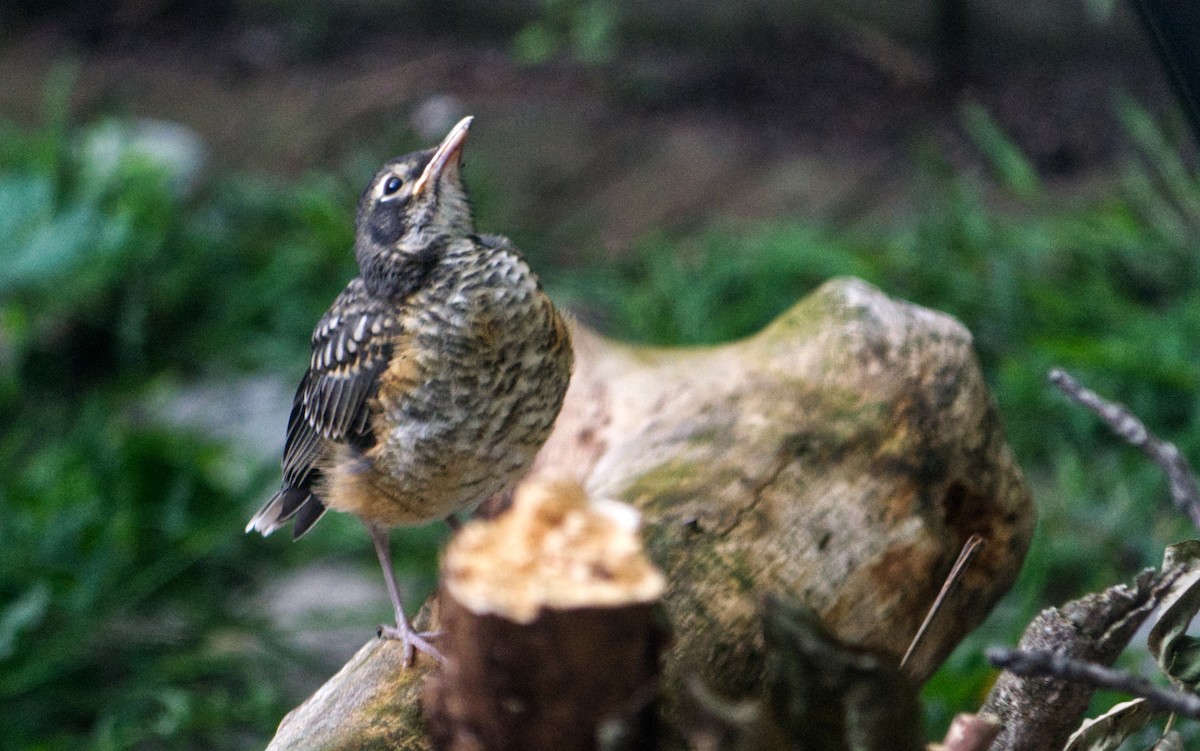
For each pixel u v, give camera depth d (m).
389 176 6.16
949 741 4.28
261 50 18.44
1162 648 4.74
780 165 15.52
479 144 16.16
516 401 6.02
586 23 17.66
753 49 17.34
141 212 14.59
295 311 14.08
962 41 16.52
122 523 10.81
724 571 6.02
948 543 6.41
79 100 17.64
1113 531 10.20
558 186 15.55
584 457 6.99
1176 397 11.11
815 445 6.48
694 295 13.09
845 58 16.95
